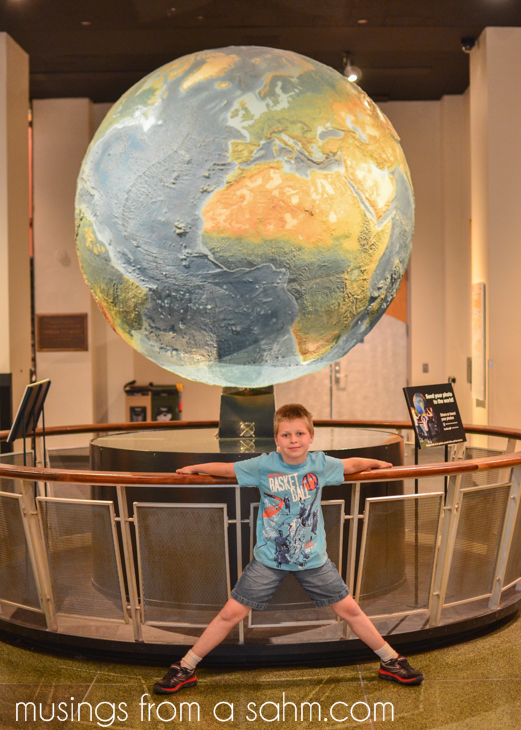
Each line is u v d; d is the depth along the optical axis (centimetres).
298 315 283
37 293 868
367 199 283
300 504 235
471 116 710
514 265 660
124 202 280
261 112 273
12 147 677
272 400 349
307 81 286
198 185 270
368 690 245
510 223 658
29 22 649
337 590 241
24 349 705
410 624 279
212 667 264
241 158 268
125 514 257
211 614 261
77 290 866
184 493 300
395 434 367
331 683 251
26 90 711
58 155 861
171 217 272
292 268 273
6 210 667
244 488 294
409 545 271
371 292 297
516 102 654
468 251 842
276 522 235
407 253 316
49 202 864
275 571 237
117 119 294
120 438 357
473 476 380
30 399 322
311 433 238
